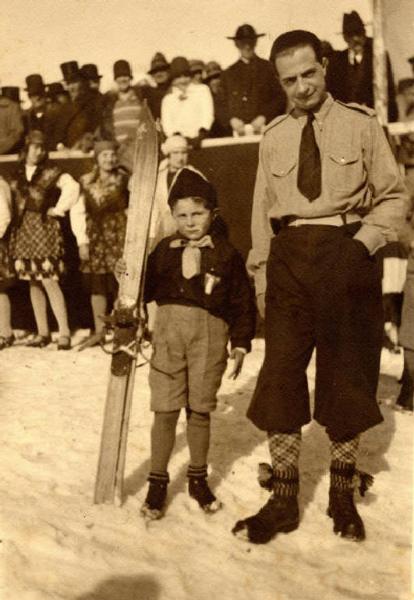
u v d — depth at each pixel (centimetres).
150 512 310
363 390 287
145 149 322
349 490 304
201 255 310
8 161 752
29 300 768
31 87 777
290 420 292
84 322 759
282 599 258
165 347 310
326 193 289
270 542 297
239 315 318
